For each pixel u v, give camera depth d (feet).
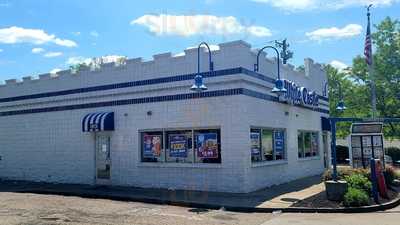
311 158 78.89
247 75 56.29
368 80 119.14
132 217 40.93
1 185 69.97
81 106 69.67
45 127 73.97
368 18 79.87
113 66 66.33
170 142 60.85
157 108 61.57
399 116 116.78
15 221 38.37
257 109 58.70
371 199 48.44
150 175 61.87
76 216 41.14
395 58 116.06
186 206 48.57
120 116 65.16
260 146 60.29
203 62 58.03
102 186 64.39
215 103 56.80
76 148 69.92
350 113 129.08
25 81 77.20
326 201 47.32
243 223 38.58
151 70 62.49
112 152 65.72
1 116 80.23
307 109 78.38
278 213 44.01
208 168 57.00
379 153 64.13
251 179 56.18
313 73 83.97
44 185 68.23
